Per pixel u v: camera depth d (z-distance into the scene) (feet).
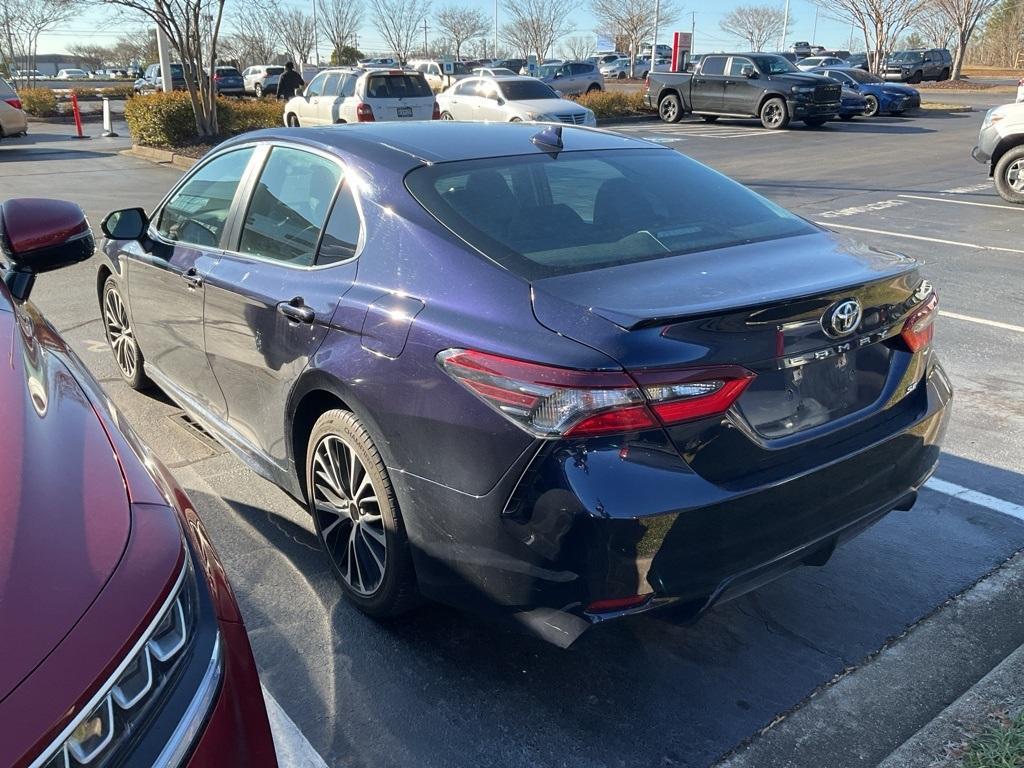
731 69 78.79
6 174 51.67
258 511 12.93
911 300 9.58
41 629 4.44
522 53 225.97
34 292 25.07
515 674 9.59
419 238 9.48
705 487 7.69
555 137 11.89
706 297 8.11
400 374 8.80
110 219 14.24
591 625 7.64
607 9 211.61
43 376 6.64
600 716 8.97
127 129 82.94
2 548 4.79
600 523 7.38
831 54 169.48
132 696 4.54
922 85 141.18
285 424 10.85
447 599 8.86
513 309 8.32
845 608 10.78
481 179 10.32
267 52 185.47
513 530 7.84
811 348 8.44
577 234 9.64
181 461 14.52
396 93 60.85
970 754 7.97
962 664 9.74
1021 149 37.99
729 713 9.02
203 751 4.83
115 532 5.20
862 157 57.06
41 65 331.98
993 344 20.36
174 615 5.01
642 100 90.33
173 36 61.87
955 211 37.58
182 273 13.05
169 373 14.56
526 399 7.69
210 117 63.00
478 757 8.43
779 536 8.25
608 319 7.79
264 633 10.17
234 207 12.53
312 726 8.78
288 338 10.51
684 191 11.24
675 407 7.55
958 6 141.59
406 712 9.00
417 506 8.80
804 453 8.48
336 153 11.05
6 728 4.02
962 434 15.69
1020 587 11.18
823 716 8.96
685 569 7.70
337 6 188.55
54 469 5.53
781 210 11.50
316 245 10.73
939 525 12.67
